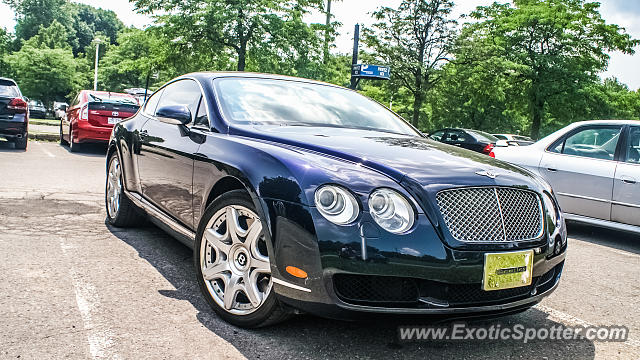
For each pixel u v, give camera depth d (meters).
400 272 2.20
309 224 2.23
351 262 2.17
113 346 2.30
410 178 2.38
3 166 8.00
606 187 5.67
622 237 6.17
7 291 2.86
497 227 2.43
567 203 6.02
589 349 2.70
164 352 2.28
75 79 48.53
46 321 2.52
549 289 2.71
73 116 11.45
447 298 2.30
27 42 54.72
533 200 2.66
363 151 2.64
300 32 19.88
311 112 3.50
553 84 25.42
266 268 2.47
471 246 2.31
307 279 2.23
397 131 3.68
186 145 3.25
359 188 2.27
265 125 3.15
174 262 3.65
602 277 4.25
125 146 4.34
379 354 2.43
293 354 2.36
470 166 2.62
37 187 6.34
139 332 2.47
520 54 26.19
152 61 21.33
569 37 25.64
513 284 2.42
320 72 21.03
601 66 26.52
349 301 2.23
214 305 2.72
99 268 3.39
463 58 23.81
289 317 2.52
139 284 3.14
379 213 2.24
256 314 2.50
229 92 3.44
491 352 2.57
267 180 2.44
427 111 27.92
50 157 9.87
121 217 4.49
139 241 4.16
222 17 18.80
